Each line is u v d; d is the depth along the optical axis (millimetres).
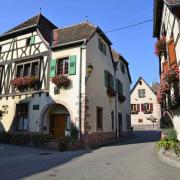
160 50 12773
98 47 18516
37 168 7832
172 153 8664
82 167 8039
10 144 15305
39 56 17328
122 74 24938
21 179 6305
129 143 17719
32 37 18188
